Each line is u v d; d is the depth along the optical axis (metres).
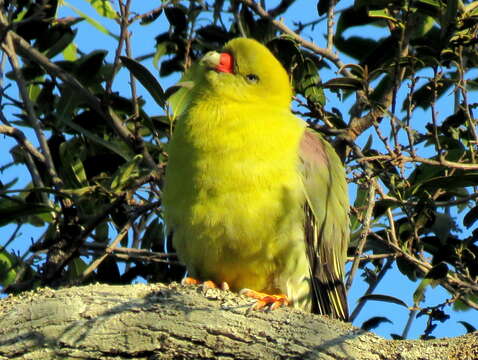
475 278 10.80
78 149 12.29
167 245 11.59
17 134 11.06
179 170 9.87
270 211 9.66
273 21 11.87
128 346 8.21
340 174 11.21
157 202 10.66
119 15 12.27
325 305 10.58
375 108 11.27
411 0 10.53
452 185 10.57
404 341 8.16
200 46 12.39
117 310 8.32
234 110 10.09
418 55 10.64
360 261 11.41
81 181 10.88
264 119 9.97
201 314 8.32
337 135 11.35
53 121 11.80
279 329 8.30
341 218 11.03
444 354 7.94
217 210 9.67
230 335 8.26
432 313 10.21
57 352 8.16
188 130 9.98
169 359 8.21
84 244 10.70
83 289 8.48
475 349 7.91
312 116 11.23
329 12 12.03
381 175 11.51
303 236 10.01
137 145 10.98
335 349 8.16
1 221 10.55
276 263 9.92
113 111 11.23
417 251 11.31
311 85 11.45
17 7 11.63
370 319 10.78
